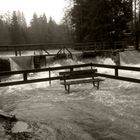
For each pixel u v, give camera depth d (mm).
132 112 5000
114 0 24375
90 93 7094
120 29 25344
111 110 5207
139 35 24891
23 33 54125
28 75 12781
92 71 8203
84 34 27203
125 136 3797
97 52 18188
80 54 17281
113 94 6812
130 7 25734
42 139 3502
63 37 52906
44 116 4879
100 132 3977
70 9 32062
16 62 14234
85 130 4059
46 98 6715
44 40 58250
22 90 8227
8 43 50844
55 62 16047
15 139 3375
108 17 24547
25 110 5469
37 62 14953
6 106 6078
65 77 7676
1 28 56062
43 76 12367
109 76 7996
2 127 3857
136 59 19594
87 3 25797
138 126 4195
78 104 5855
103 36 25359
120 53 18891
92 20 25109
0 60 13109
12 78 12352
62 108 5523
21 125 4086
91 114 4965
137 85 7879
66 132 3918
